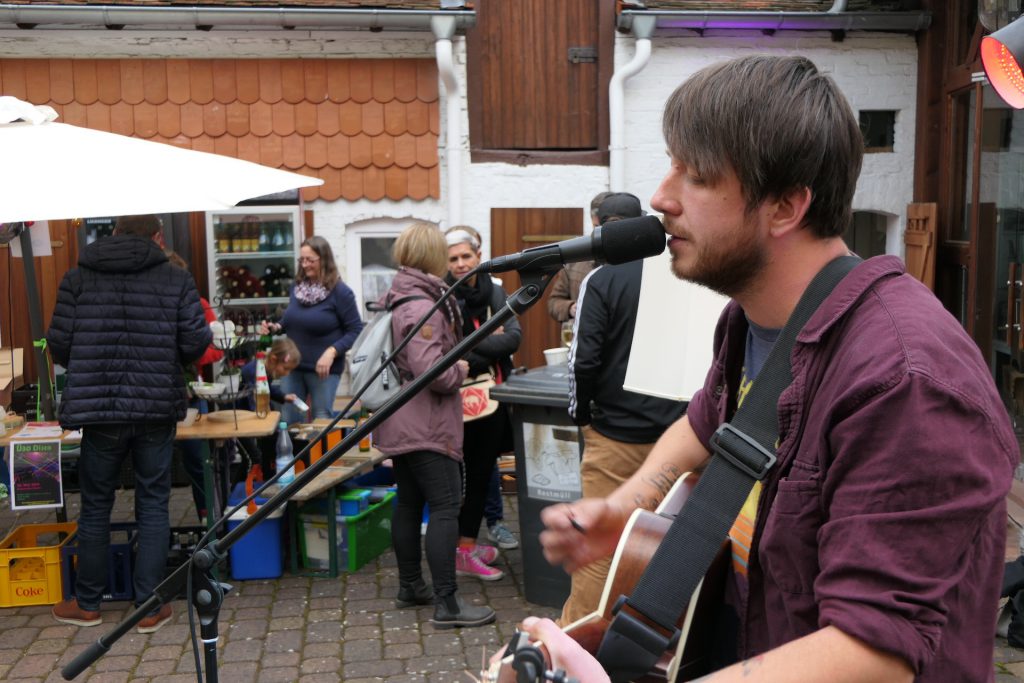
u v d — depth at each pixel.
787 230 1.32
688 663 1.50
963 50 7.73
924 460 1.11
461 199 8.41
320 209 8.41
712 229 1.33
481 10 8.35
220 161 4.95
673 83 8.46
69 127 4.79
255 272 8.25
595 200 5.51
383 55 8.28
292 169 8.32
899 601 1.09
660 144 8.51
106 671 4.33
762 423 1.38
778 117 1.27
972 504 1.10
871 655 1.08
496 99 8.45
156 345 4.62
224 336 5.49
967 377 1.15
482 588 5.21
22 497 4.92
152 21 7.86
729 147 1.29
